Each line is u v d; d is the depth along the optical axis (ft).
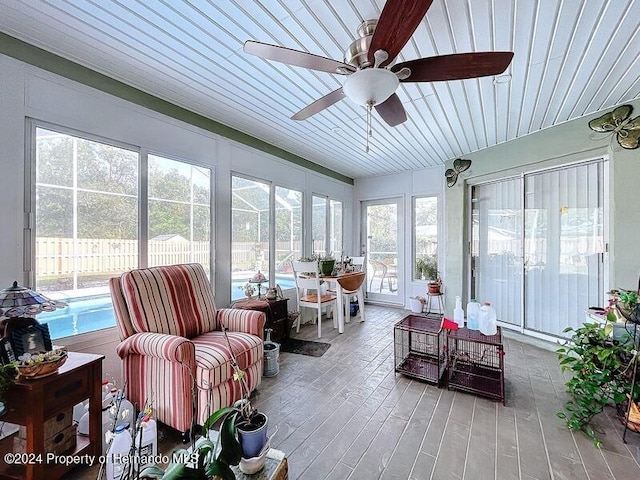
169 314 7.46
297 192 15.44
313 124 11.16
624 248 8.92
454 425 6.73
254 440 3.77
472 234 15.17
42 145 6.85
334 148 14.05
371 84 5.07
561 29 5.95
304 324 14.92
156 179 9.11
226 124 11.23
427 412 7.23
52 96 6.92
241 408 3.98
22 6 5.54
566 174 11.11
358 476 5.26
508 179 13.34
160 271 7.81
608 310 7.07
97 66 7.54
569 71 7.42
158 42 6.56
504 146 12.98
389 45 4.62
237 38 6.42
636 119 8.80
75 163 7.39
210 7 5.53
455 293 15.23
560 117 10.30
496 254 13.96
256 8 5.54
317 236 17.08
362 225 20.43
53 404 4.91
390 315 16.58
